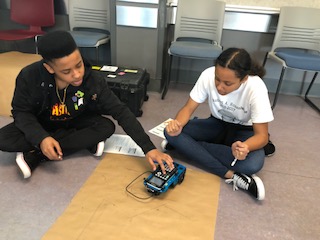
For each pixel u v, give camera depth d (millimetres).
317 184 1431
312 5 2422
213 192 1292
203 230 1086
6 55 2020
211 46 2238
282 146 1773
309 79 2656
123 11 2236
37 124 1274
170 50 2174
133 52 2381
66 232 1032
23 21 2578
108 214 1122
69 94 1332
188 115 1415
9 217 1094
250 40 2613
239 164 1312
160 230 1067
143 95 2123
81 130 1437
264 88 1254
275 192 1344
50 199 1193
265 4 2475
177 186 1306
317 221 1189
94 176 1336
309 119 2201
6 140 1287
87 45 2232
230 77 1086
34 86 1242
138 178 1341
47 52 1032
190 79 2803
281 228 1137
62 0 2627
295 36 2375
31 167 1326
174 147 1490
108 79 1957
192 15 2422
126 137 1680
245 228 1120
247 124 1435
